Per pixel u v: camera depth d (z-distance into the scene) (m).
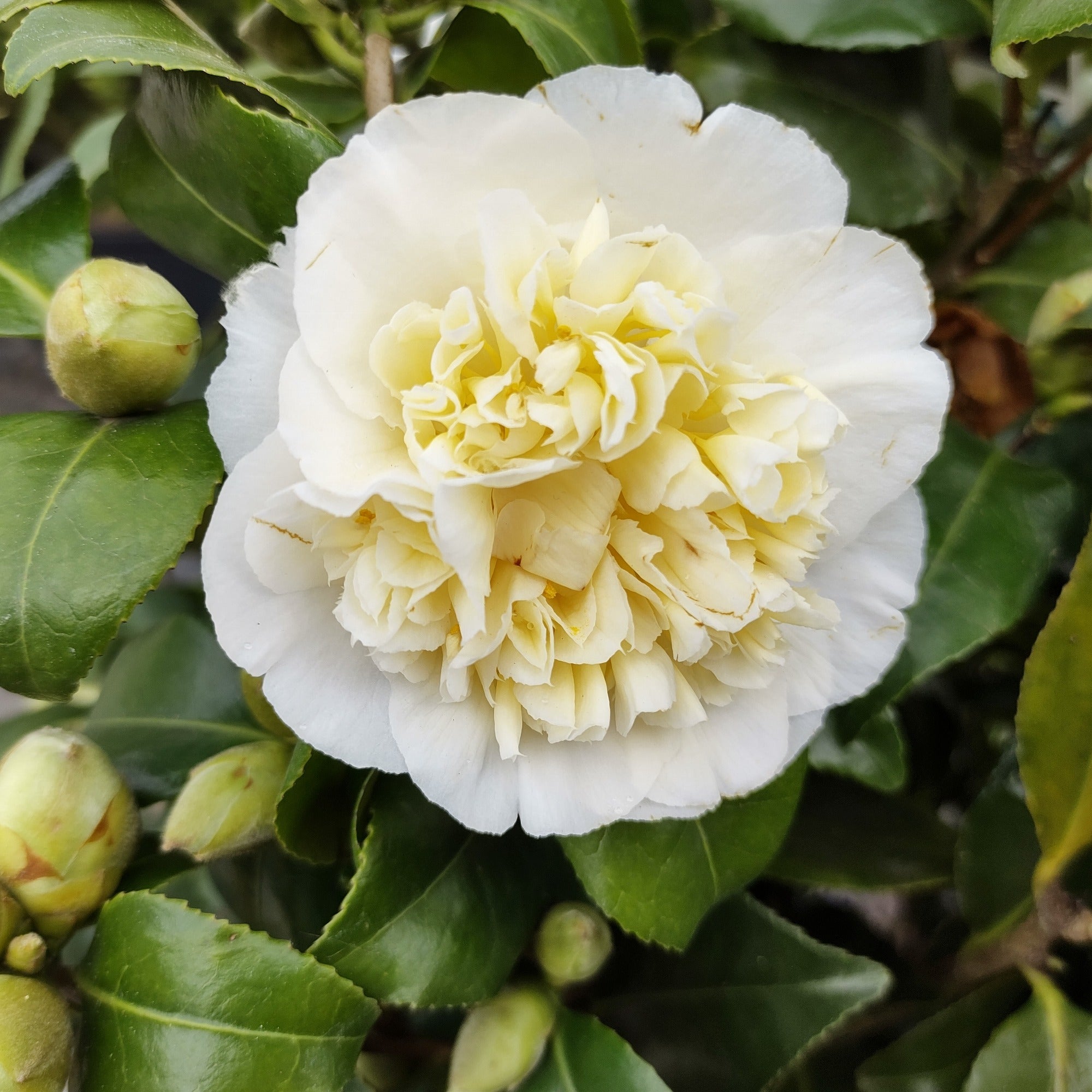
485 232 0.22
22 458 0.25
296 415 0.23
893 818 0.31
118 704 0.31
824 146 0.29
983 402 0.29
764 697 0.26
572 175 0.23
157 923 0.25
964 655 0.27
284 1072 0.24
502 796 0.25
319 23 0.27
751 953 0.28
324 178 0.23
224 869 0.30
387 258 0.23
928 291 0.24
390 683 0.25
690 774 0.26
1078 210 0.31
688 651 0.24
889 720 0.28
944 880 0.30
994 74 0.33
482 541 0.23
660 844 0.27
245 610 0.24
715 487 0.23
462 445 0.23
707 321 0.23
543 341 0.23
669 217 0.24
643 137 0.23
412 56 0.29
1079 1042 0.27
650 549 0.24
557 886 0.28
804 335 0.24
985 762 0.33
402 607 0.23
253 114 0.25
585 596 0.24
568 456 0.23
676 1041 0.28
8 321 0.27
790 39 0.28
